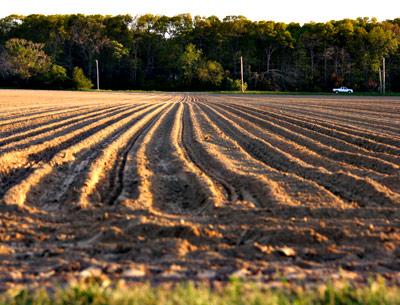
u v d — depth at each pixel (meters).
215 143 17.09
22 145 15.84
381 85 88.19
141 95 70.00
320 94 77.25
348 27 98.38
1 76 94.50
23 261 6.30
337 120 25.42
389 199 9.39
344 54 96.56
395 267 6.14
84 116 27.17
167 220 8.02
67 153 14.42
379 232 7.46
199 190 10.30
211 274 5.79
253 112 32.03
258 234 7.27
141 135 19.30
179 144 17.16
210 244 7.00
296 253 6.64
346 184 10.73
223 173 12.29
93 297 4.82
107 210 8.70
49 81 92.88
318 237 7.11
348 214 8.45
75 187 10.45
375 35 93.19
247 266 6.08
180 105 41.19
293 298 4.91
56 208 9.23
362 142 17.14
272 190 9.93
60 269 5.99
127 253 6.57
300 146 15.90
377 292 4.92
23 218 8.25
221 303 4.63
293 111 32.97
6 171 11.95
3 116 26.53
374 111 32.59
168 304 4.61
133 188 10.74
